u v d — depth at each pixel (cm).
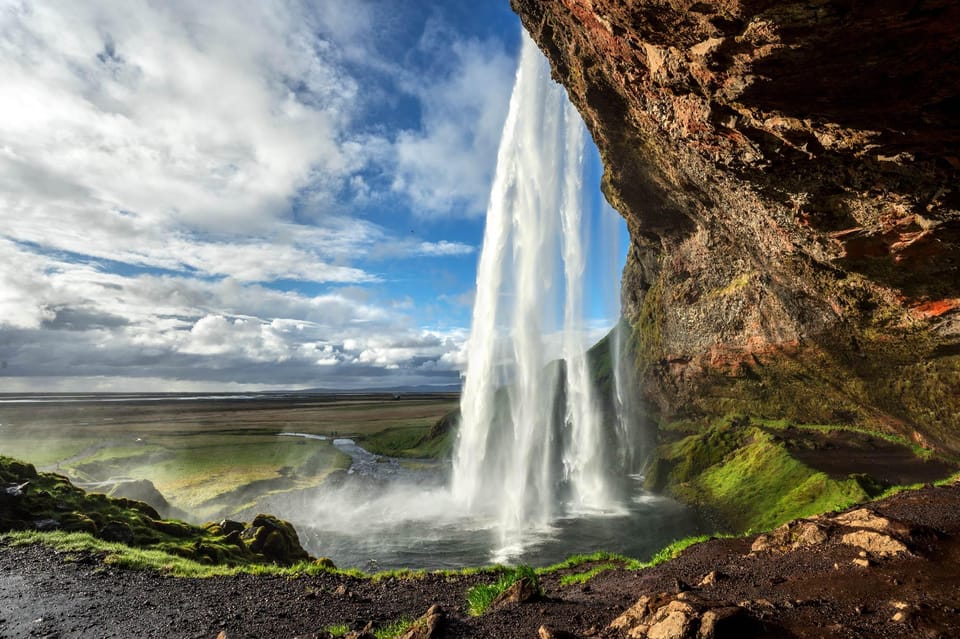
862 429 3105
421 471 4638
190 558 1596
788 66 734
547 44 1916
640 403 4775
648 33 886
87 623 1020
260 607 1127
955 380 2294
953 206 1045
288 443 6706
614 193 3578
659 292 4597
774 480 2628
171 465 4753
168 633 966
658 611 694
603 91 1844
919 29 614
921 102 759
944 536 969
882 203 1146
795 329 2984
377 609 1112
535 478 3781
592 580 1312
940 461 2455
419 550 2422
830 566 923
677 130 1258
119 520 1806
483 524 2878
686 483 3253
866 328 2280
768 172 1183
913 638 593
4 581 1243
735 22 700
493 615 895
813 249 1577
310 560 1970
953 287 1484
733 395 3869
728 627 623
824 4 599
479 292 4475
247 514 3166
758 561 1088
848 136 902
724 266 3603
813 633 632
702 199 2291
